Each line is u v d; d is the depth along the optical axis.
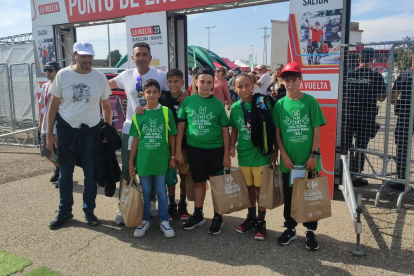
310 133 2.97
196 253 3.05
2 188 4.93
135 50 3.52
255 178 3.25
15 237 3.39
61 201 3.61
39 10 7.58
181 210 3.83
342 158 4.05
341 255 2.96
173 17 6.46
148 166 3.28
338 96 4.39
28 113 8.98
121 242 3.29
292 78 2.93
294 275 2.67
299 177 3.01
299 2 4.41
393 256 2.93
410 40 3.89
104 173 3.63
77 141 3.50
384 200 4.27
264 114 3.07
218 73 7.11
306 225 3.11
